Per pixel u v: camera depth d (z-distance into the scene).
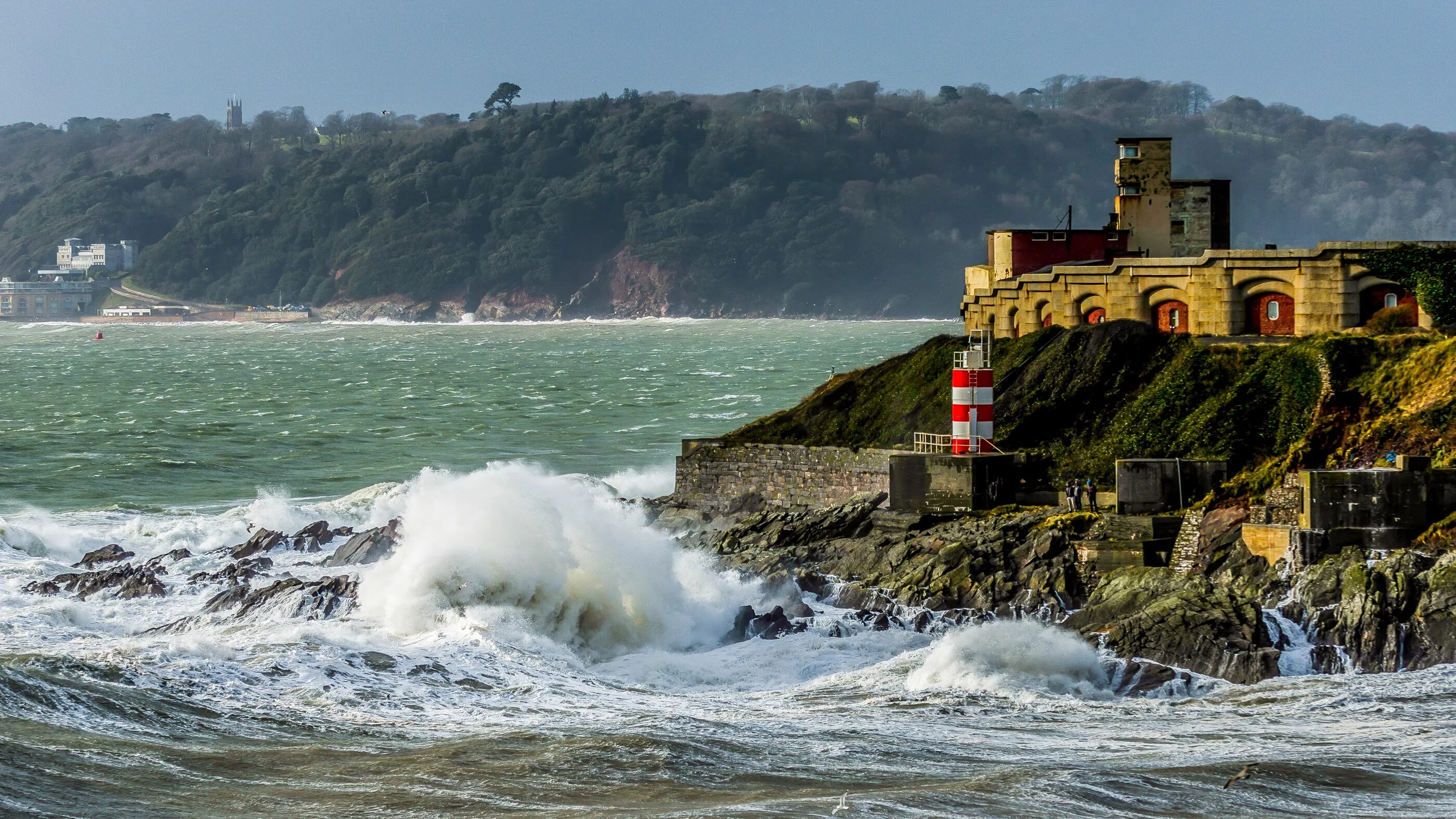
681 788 45.53
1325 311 101.06
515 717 56.62
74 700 53.84
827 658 69.31
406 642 68.12
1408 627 63.84
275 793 44.34
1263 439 93.62
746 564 88.38
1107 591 74.12
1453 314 97.38
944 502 93.69
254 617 75.62
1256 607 66.88
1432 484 71.75
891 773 47.84
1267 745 51.53
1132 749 51.25
